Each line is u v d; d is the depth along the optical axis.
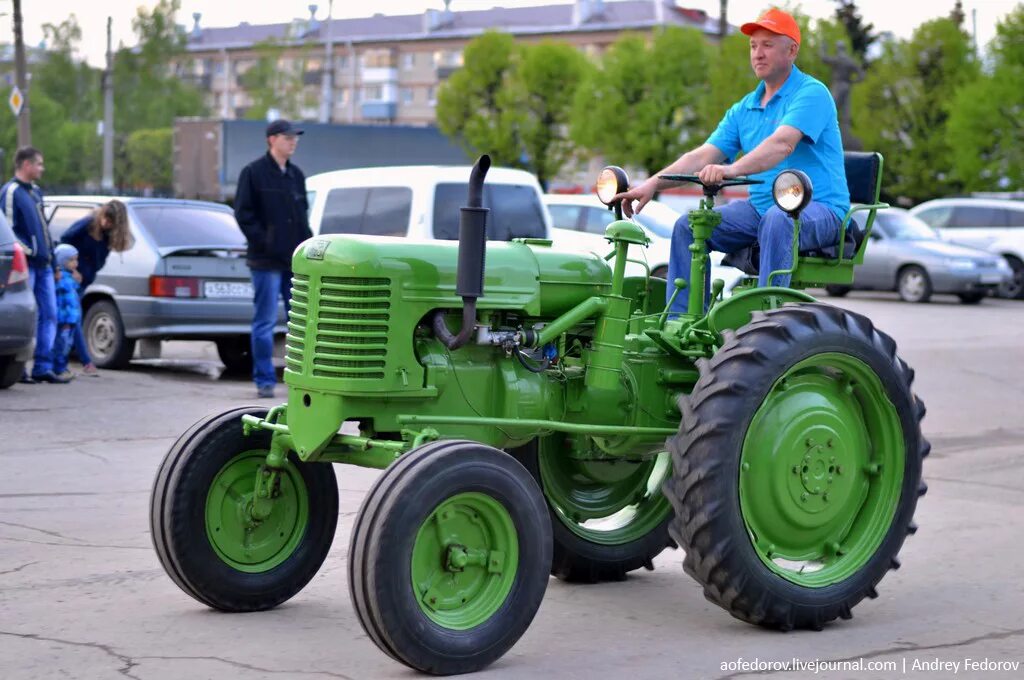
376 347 4.57
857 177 6.02
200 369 12.87
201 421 5.09
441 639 4.27
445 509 4.31
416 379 4.66
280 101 82.12
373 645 4.69
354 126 36.38
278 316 12.04
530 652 4.66
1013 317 20.16
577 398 5.12
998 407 11.29
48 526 6.52
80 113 89.50
